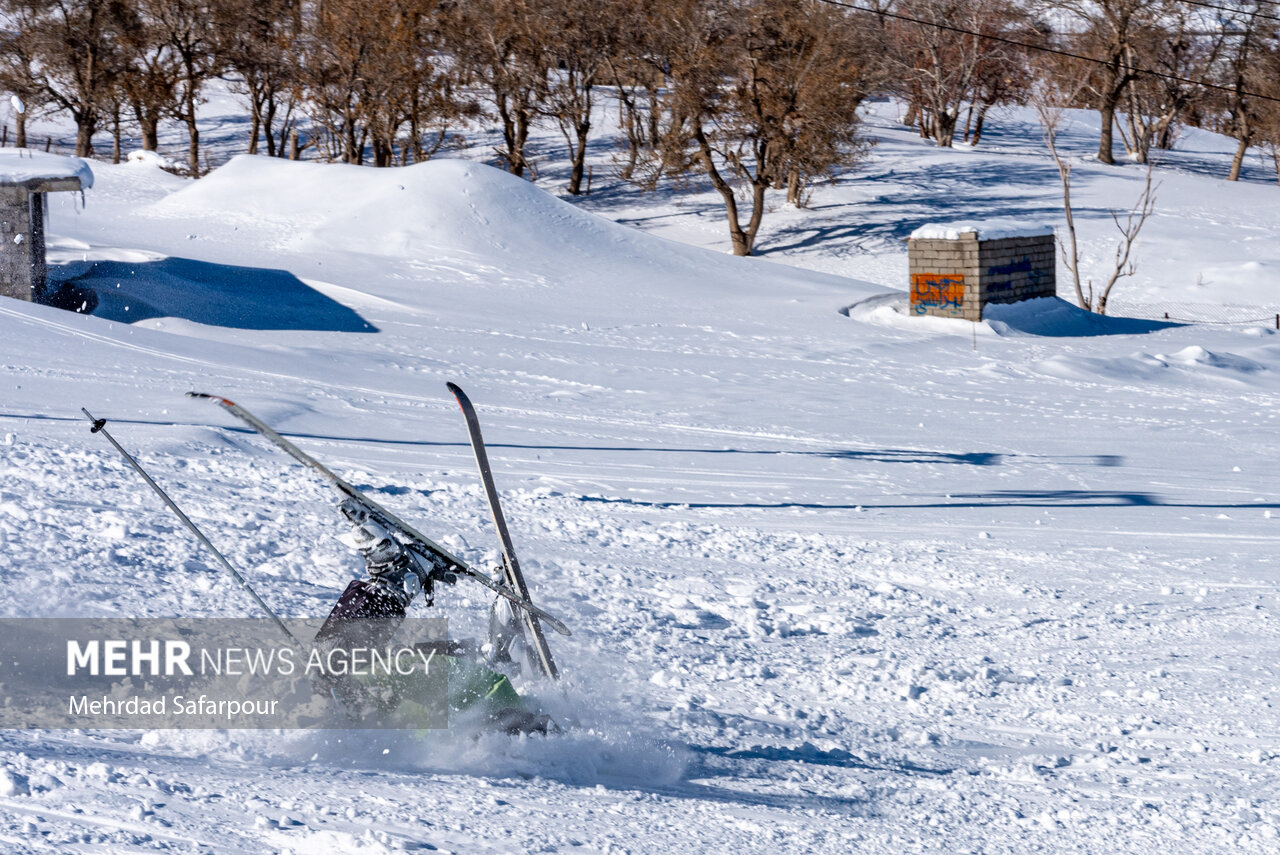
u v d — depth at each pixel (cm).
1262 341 10881
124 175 18512
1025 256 11431
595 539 3612
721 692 2255
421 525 3462
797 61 18325
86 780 1263
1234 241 18362
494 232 14225
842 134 19175
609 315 11200
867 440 6125
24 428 4191
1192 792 1775
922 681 2445
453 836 1233
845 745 1973
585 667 2267
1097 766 1922
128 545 2623
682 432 6103
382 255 13362
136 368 6194
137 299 9512
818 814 1555
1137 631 2906
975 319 10881
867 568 3528
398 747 1622
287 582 2534
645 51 19938
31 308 7369
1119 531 4191
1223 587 3384
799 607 3017
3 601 2030
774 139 18538
